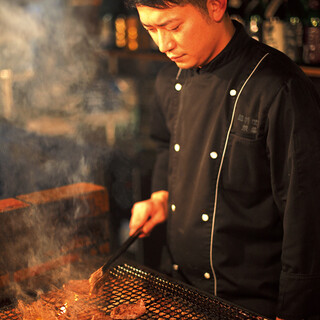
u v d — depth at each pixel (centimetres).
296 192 120
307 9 204
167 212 166
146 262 262
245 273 136
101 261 138
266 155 129
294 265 122
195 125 141
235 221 134
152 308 112
